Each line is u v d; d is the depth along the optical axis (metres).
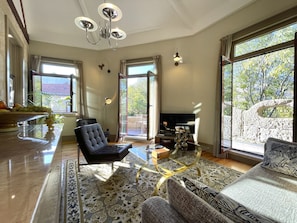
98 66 5.03
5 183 0.54
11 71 3.33
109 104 5.01
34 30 4.21
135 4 3.47
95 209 1.62
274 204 1.10
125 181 2.21
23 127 1.95
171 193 0.78
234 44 3.21
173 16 3.83
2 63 2.29
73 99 4.79
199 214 0.61
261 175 1.53
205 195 0.74
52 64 4.55
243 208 0.65
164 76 4.41
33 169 0.66
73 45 4.75
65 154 3.37
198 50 3.94
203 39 3.82
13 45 3.37
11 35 2.93
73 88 4.78
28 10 3.54
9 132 1.53
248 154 2.98
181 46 4.21
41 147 1.01
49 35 4.43
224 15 3.28
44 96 4.41
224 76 3.16
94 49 4.97
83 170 2.56
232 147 3.34
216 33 3.53
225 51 3.25
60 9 3.60
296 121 2.24
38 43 4.37
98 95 5.03
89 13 3.71
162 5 3.50
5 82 2.37
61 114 4.42
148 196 1.86
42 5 3.45
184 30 4.09
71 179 2.24
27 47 4.09
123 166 2.75
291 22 2.39
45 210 1.46
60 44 4.61
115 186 2.07
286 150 1.61
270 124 2.74
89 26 2.62
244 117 3.14
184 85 4.18
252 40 2.94
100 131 2.84
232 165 2.86
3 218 0.36
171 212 0.73
